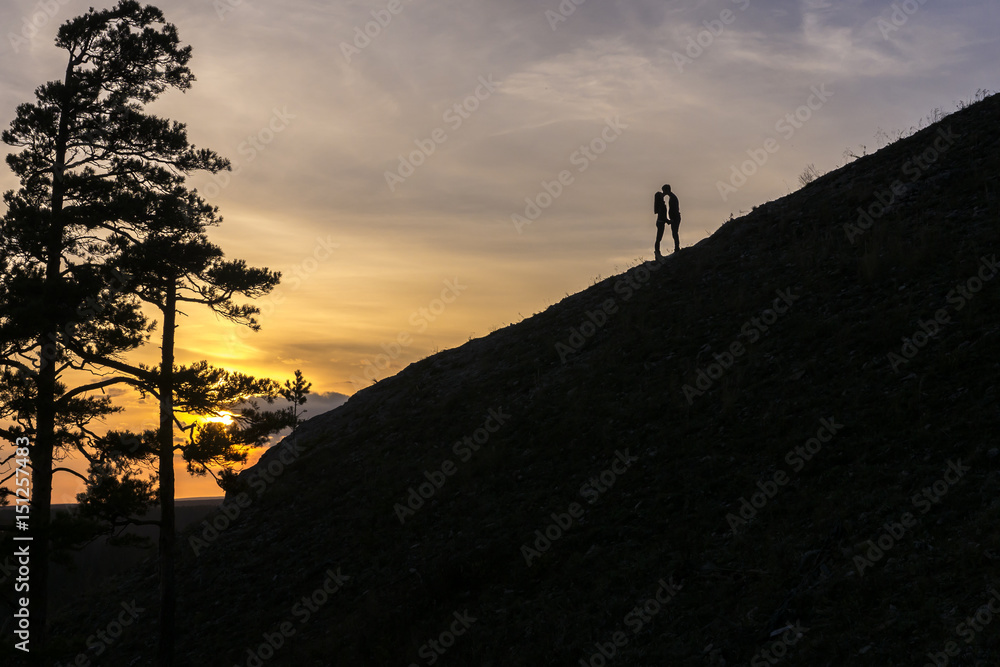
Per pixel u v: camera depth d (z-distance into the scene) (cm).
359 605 1282
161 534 1441
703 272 2008
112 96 1647
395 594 1252
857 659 677
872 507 902
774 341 1464
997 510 783
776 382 1323
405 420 2070
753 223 2184
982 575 703
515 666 927
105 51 1655
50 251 1525
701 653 800
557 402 1683
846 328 1355
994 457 880
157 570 1902
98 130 1594
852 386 1192
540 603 1036
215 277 1555
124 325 1630
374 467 1848
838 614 748
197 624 1482
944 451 941
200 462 1510
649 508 1147
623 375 1647
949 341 1176
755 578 887
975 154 1811
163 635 1371
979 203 1572
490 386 2016
